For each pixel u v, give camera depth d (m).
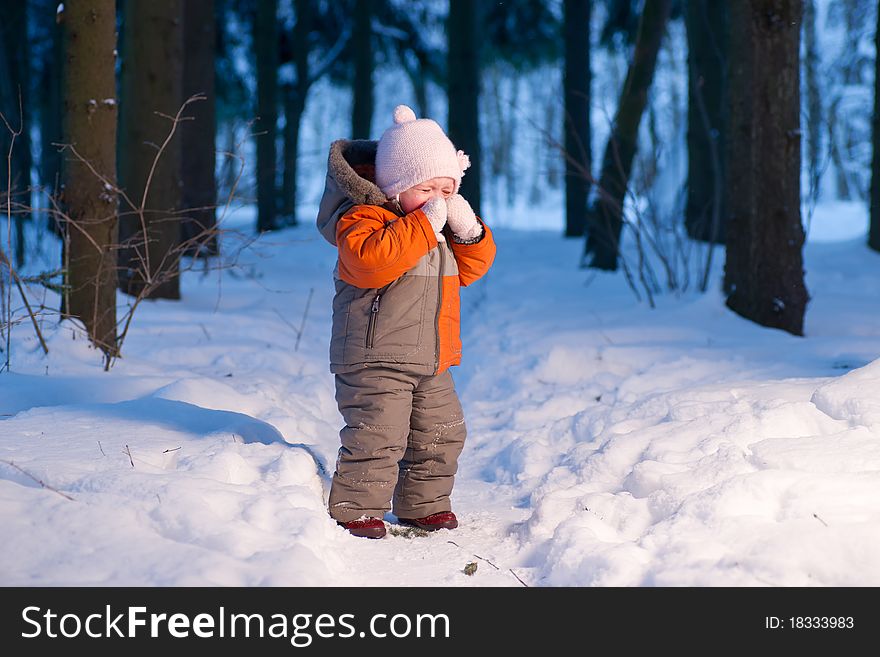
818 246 11.20
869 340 5.93
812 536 2.57
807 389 4.04
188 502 2.77
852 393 3.57
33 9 17.64
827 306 7.64
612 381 5.46
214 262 10.04
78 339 5.39
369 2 16.73
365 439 3.19
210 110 10.77
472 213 3.27
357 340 3.18
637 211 8.24
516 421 5.05
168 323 6.77
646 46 9.90
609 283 9.55
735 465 3.13
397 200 3.18
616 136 10.25
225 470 3.20
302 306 8.63
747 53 6.69
